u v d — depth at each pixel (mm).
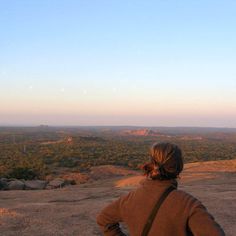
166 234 2514
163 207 2547
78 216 9477
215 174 21406
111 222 2775
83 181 34656
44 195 13375
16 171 31562
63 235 7992
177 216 2506
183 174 22453
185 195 2572
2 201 12242
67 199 12578
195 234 2461
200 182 18203
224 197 12078
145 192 2639
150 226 2547
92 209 10227
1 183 21125
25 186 21781
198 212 2486
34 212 9922
